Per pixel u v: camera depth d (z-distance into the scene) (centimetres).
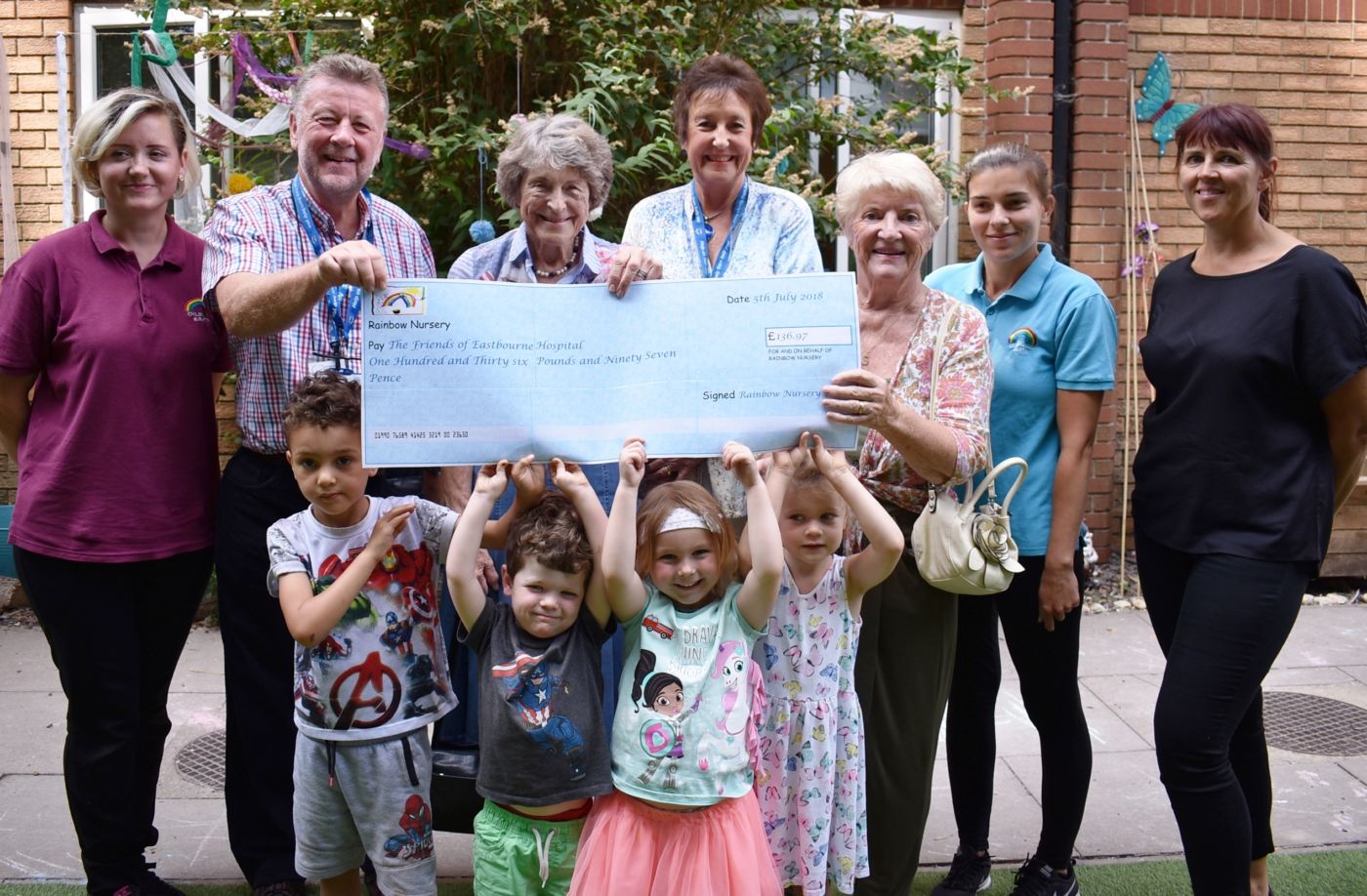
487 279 284
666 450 242
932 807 366
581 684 238
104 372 270
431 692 255
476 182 494
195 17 529
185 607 290
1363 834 345
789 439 241
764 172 483
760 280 240
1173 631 283
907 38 540
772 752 252
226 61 552
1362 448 263
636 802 235
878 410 237
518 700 234
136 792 297
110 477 271
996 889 315
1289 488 257
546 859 238
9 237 552
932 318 267
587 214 283
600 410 242
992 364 276
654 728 233
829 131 536
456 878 319
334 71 266
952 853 337
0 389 276
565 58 501
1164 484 273
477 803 270
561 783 233
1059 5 584
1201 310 271
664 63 488
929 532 258
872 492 271
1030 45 583
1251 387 259
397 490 271
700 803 231
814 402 240
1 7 565
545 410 241
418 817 254
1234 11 615
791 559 252
